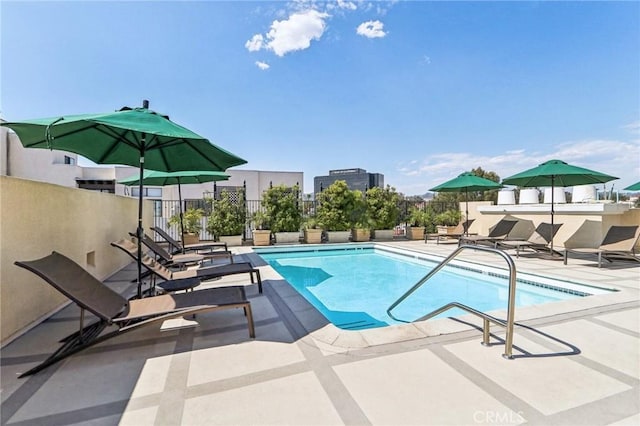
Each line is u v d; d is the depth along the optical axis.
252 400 2.11
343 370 2.51
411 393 2.19
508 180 8.85
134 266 7.57
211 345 3.02
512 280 2.72
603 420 1.91
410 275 8.32
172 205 14.09
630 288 5.12
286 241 13.16
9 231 3.18
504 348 2.90
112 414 1.97
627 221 9.75
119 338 3.20
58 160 20.84
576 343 3.01
